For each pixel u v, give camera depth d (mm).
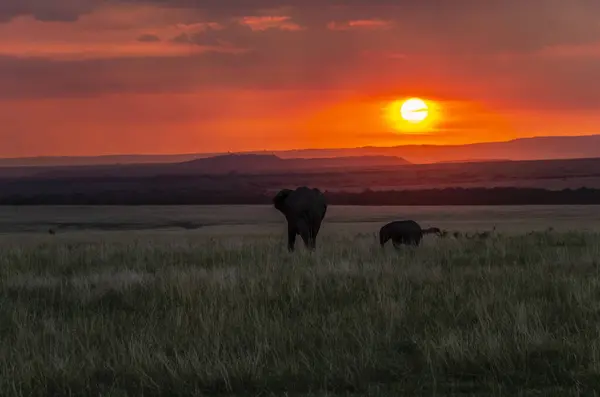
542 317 35031
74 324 36000
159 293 43312
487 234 90375
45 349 31266
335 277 47438
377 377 28250
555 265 52344
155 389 27172
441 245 70188
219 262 57438
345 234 120375
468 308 37000
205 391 27125
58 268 57438
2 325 36781
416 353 30516
